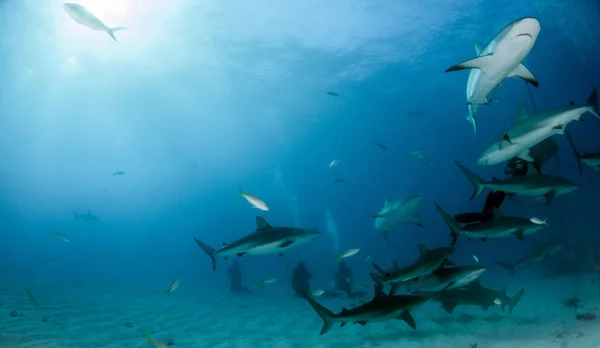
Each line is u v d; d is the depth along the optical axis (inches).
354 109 1637.6
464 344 261.6
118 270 1494.8
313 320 410.0
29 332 317.7
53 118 1676.9
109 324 391.5
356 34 975.6
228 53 1030.4
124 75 1170.6
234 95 1360.7
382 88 1398.9
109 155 2447.1
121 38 944.9
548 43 1069.8
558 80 1432.1
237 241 240.8
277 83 1263.5
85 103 1448.1
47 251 3139.8
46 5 795.4
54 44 976.9
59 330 338.0
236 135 1947.6
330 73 1209.4
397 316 165.5
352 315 165.6
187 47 991.0
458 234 183.9
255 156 2420.0
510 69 130.4
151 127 1782.7
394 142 2509.8
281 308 504.7
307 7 847.1
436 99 1628.9
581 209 861.2
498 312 360.8
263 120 1697.8
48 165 2797.7
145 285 884.6
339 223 2112.5
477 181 177.2
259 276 1051.9
